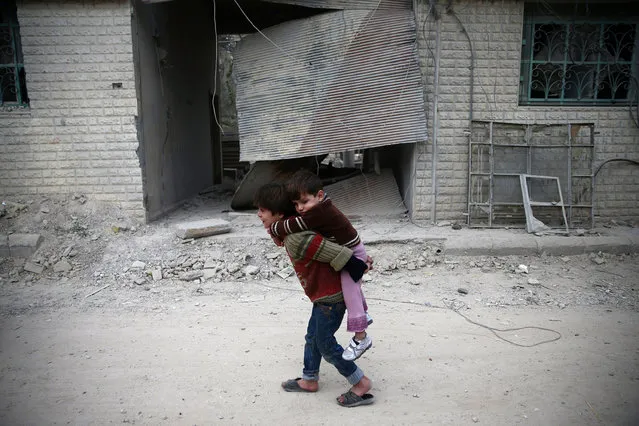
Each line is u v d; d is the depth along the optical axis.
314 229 2.81
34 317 4.49
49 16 6.28
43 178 6.55
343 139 6.66
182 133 8.86
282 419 2.90
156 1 6.35
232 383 3.30
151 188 7.06
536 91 6.83
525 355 3.70
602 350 3.78
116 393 3.18
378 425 2.83
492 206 6.60
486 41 6.51
